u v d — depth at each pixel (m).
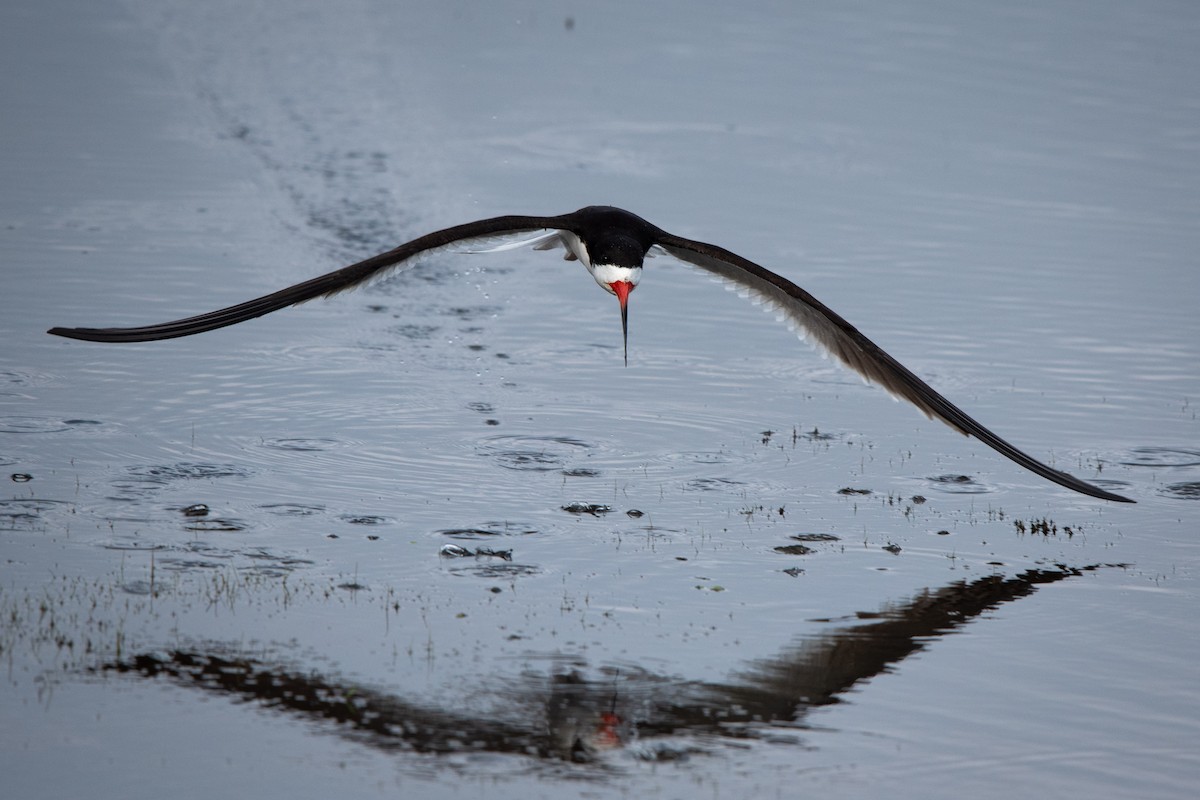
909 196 23.48
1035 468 11.76
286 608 10.74
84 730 9.08
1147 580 11.88
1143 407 15.88
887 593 11.50
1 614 10.38
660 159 24.94
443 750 9.05
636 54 31.47
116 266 18.81
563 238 12.33
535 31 33.28
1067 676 10.28
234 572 11.27
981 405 15.81
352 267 10.70
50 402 14.65
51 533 11.76
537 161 24.58
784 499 13.34
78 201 21.41
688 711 9.62
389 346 17.08
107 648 10.03
